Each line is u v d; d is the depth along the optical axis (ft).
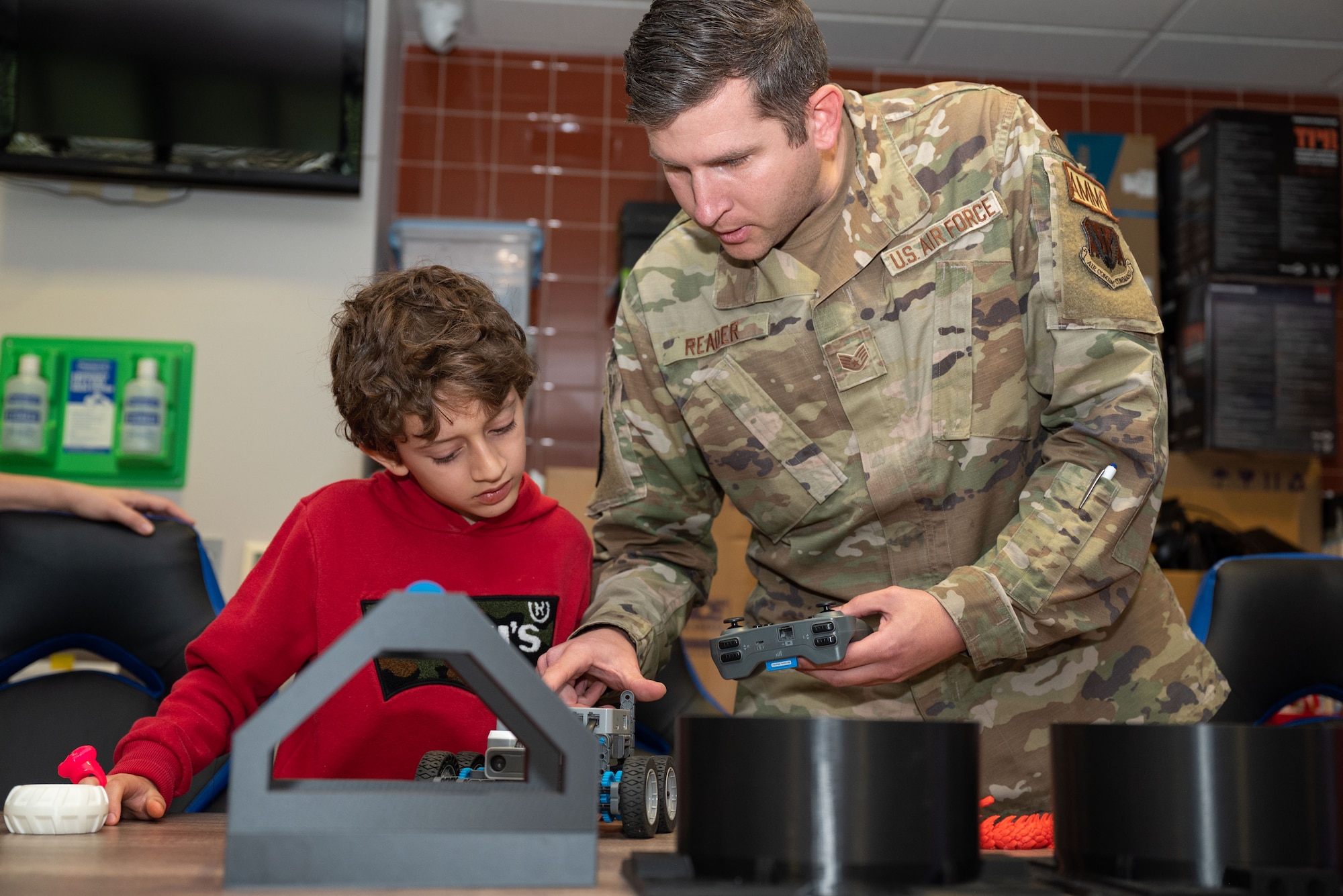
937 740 1.57
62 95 8.13
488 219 10.62
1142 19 10.03
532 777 1.79
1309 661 5.17
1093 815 1.62
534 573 4.31
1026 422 3.65
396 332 3.58
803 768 1.54
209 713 3.51
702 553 4.20
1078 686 3.74
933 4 9.81
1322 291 10.01
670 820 2.68
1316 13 9.89
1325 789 1.54
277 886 1.48
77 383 8.14
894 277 3.62
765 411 3.77
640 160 10.87
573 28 10.41
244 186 8.30
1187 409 10.16
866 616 3.12
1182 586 8.51
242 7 8.34
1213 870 1.53
